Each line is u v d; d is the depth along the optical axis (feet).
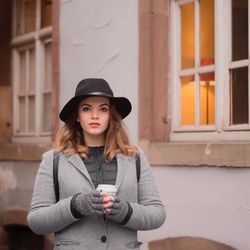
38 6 21.12
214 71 13.65
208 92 13.87
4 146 21.22
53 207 8.23
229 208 12.23
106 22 16.43
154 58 14.80
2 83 22.36
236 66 12.93
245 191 11.84
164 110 14.84
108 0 16.37
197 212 13.06
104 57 16.47
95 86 8.73
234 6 13.08
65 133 8.96
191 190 13.25
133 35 15.31
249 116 12.44
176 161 13.61
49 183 8.60
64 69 18.19
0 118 22.22
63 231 8.46
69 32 17.99
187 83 14.55
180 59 14.80
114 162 8.82
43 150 18.89
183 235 13.42
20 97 22.17
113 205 8.00
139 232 14.74
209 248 12.62
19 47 22.24
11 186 20.85
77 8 17.69
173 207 13.75
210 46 13.89
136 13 15.23
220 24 13.35
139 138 14.84
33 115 21.53
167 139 14.83
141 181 8.87
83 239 8.35
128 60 15.48
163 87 14.85
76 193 8.43
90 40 17.08
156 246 14.11
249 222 11.72
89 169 8.70
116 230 8.49
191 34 14.52
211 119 13.78
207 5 13.97
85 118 8.75
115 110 9.05
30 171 19.77
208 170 12.81
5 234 21.24
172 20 14.94
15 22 22.41
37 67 20.93
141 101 14.84
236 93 13.00
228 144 12.20
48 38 20.61
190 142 13.89
